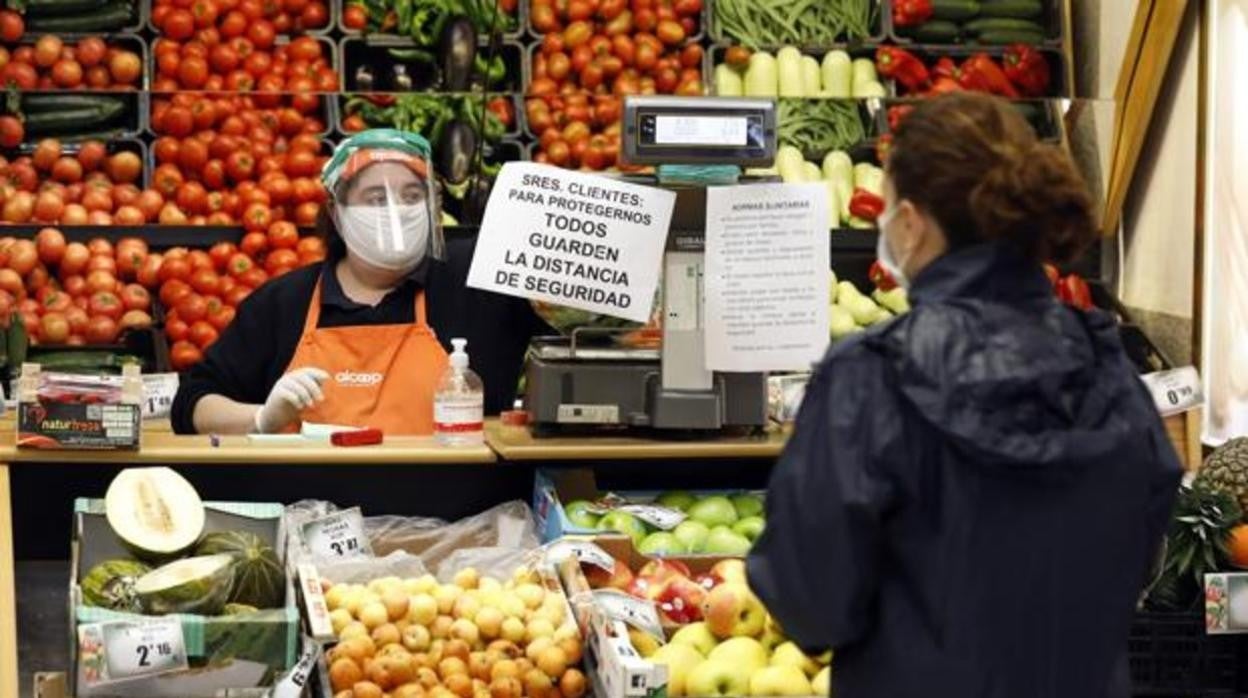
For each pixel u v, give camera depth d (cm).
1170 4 618
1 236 655
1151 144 652
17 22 696
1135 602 259
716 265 384
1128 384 258
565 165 686
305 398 413
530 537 390
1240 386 602
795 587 252
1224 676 388
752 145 381
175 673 324
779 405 417
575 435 396
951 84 706
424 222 444
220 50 708
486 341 452
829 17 725
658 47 719
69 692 337
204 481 393
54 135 680
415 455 380
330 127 687
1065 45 712
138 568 340
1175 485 260
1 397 425
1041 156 252
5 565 355
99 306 642
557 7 722
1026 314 253
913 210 258
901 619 253
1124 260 670
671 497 400
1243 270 602
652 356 390
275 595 345
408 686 332
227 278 652
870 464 248
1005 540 248
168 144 681
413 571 368
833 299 635
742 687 335
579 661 343
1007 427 245
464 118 678
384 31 714
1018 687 252
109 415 367
